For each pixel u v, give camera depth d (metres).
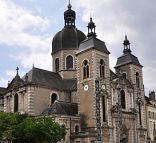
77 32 91.88
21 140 64.69
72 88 83.88
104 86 78.06
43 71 84.06
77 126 74.88
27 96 76.06
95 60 78.06
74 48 89.75
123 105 82.31
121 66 91.88
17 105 79.69
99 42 81.12
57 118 71.12
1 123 61.84
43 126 60.81
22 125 61.31
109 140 74.81
